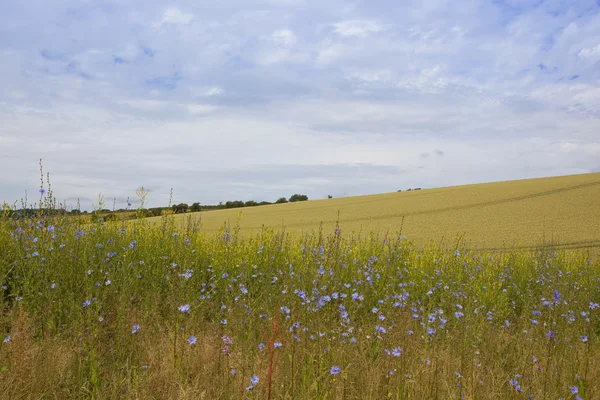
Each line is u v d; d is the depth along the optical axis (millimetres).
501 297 6723
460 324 4656
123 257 6043
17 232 5969
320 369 3438
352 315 4977
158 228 7793
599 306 4992
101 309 4840
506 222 23125
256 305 5238
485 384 3533
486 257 9508
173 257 6547
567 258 10664
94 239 6754
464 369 3680
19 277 5230
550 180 42062
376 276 6379
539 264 8812
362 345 4023
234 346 4039
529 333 4887
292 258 7168
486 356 4102
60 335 4219
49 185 6883
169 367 3699
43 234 6074
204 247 7621
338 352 3768
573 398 3582
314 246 6418
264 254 7164
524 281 8211
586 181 36750
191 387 3389
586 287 6777
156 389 3465
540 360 4191
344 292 5703
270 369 2795
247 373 3541
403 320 4328
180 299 4738
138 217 8375
